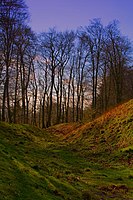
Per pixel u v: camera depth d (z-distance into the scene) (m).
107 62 73.56
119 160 31.30
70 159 32.12
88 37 73.19
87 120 58.62
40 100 88.81
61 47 75.44
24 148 32.66
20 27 55.38
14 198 13.77
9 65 55.44
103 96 84.69
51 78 75.31
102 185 22.08
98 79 83.94
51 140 46.69
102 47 72.44
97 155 34.59
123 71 80.00
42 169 21.66
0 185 14.34
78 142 43.03
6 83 53.19
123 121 41.47
